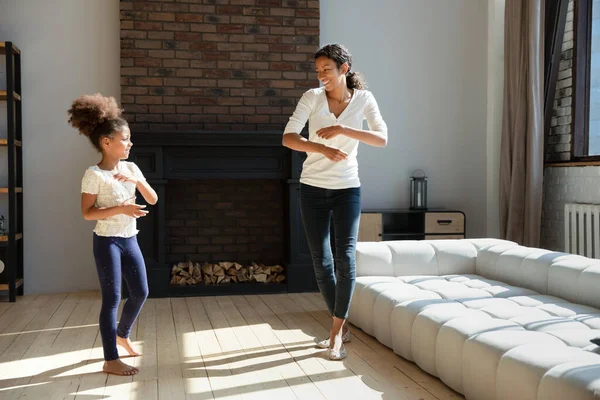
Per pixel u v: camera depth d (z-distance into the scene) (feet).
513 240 17.97
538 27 17.20
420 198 18.92
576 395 6.25
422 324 9.62
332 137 9.72
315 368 10.17
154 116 17.48
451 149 19.85
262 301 16.22
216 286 17.25
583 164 16.52
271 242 18.74
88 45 17.79
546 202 18.34
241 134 16.98
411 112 19.62
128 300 10.69
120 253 10.03
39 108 17.63
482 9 19.86
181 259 18.37
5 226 17.58
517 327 8.63
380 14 19.36
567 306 9.89
